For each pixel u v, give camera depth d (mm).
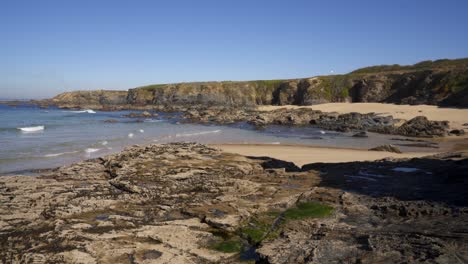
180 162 25188
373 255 11359
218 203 17172
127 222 14828
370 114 70875
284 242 13031
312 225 14609
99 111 117250
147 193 18781
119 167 23828
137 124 71375
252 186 20000
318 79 121625
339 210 16297
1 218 14828
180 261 11875
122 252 12156
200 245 13258
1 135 49375
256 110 98688
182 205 17000
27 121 72688
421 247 11641
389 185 19828
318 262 11188
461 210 14984
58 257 11633
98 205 16828
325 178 22109
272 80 138250
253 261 12234
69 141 44781
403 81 102812
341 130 60438
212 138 51031
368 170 23750
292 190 19453
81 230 13812
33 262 11328
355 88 113875
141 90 144375
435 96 86750
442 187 18781
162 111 110000
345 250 11969
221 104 125312
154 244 12969
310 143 47062
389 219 14953
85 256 11750
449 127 55469
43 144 41812
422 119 58500
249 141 48531
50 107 135500
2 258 11578
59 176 22781
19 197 17531
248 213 15891
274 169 24719
